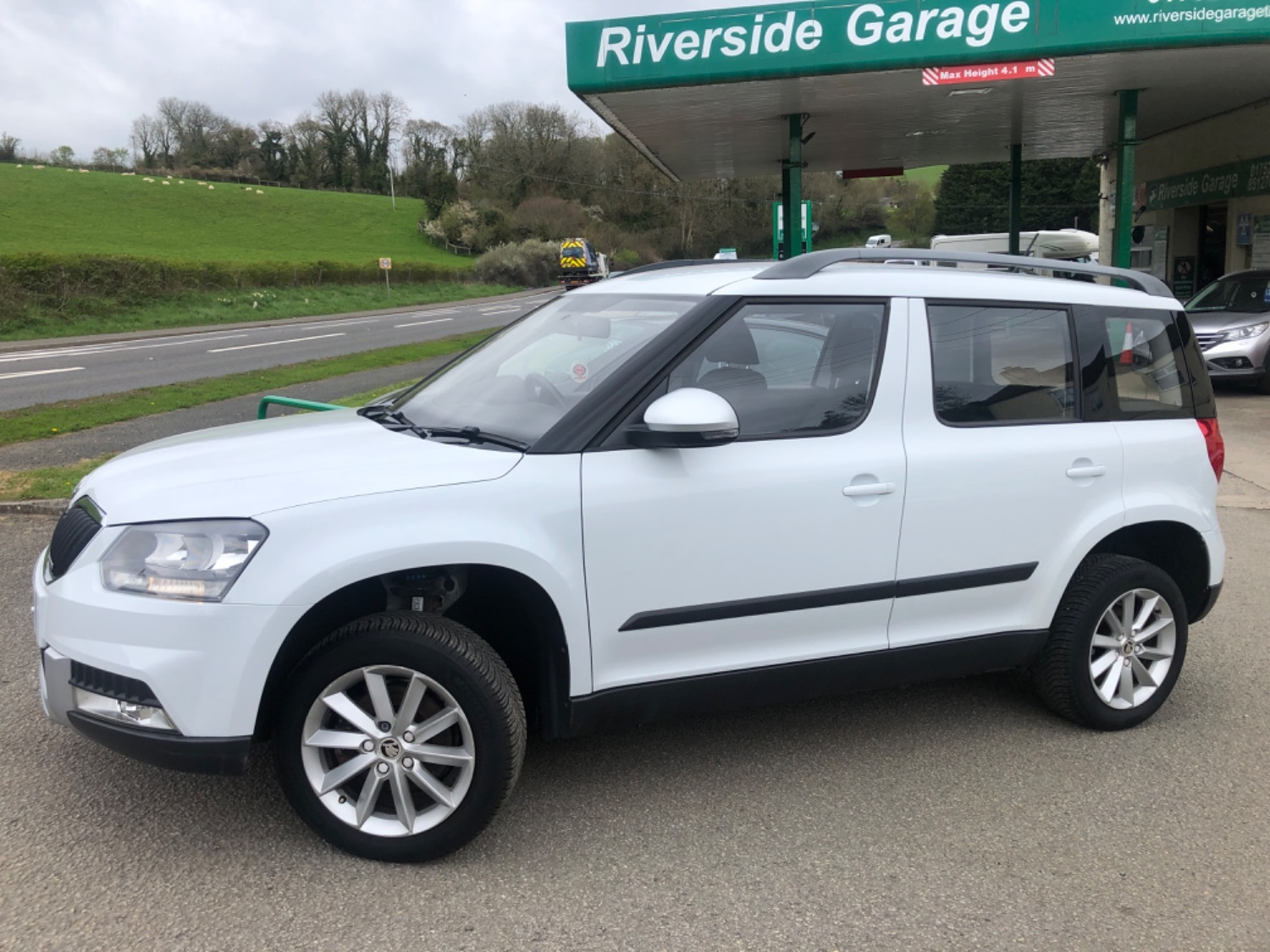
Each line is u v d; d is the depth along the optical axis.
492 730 2.88
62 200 73.38
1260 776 3.58
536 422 3.19
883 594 3.43
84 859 2.95
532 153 92.81
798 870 2.96
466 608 3.40
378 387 15.37
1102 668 3.90
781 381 3.33
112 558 2.78
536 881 2.89
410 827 2.92
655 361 3.17
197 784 3.42
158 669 2.67
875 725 4.00
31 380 17.22
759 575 3.23
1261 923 2.72
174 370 19.09
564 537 2.96
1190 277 18.30
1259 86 12.91
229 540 2.72
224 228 76.81
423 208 90.69
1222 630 5.09
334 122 105.38
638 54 11.40
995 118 14.45
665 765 3.64
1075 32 10.55
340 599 2.97
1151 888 2.89
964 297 3.62
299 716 2.87
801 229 13.92
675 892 2.84
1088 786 3.50
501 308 50.50
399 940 2.61
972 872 2.96
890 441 3.41
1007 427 3.64
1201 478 4.05
